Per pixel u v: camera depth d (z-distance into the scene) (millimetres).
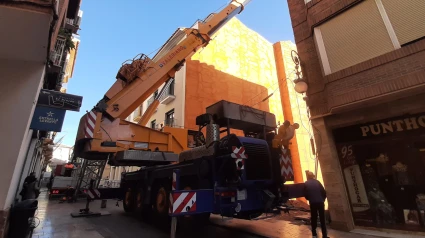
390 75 5348
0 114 4488
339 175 6645
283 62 22281
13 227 4934
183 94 15211
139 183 9102
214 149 5594
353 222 6324
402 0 5645
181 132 9742
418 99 5387
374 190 6086
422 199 5270
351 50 6379
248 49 20406
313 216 5457
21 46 4402
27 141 5773
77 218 8273
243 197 5309
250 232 6168
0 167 4258
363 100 5711
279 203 5988
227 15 10656
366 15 6219
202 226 7246
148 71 8555
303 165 17953
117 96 7977
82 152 7664
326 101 6980
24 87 4805
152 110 8977
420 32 5254
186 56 9445
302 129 19656
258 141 6000
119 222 7711
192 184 6480
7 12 3453
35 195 9047
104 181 25031
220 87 16922
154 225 7320
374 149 6246
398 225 5547
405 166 5629
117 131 7711
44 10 3518
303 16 8352
